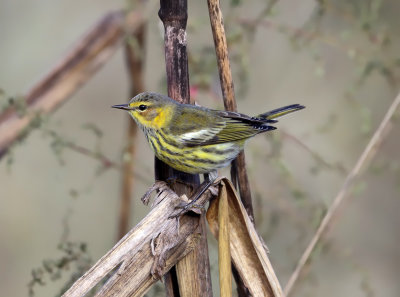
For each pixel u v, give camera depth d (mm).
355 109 10570
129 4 8977
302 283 9289
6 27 14203
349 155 13148
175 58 7461
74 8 14508
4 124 8773
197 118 9570
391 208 14641
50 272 7859
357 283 13203
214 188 7227
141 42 9805
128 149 10039
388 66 10359
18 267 13477
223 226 6996
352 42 11039
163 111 9516
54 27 14383
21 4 14320
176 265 7012
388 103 14031
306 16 12281
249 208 7867
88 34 9117
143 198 7457
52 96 8969
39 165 13867
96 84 14758
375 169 10070
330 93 13734
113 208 13828
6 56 14023
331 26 11938
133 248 6621
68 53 9031
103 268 6480
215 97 10516
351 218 14422
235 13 10391
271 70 13883
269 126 9641
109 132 14406
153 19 9516
